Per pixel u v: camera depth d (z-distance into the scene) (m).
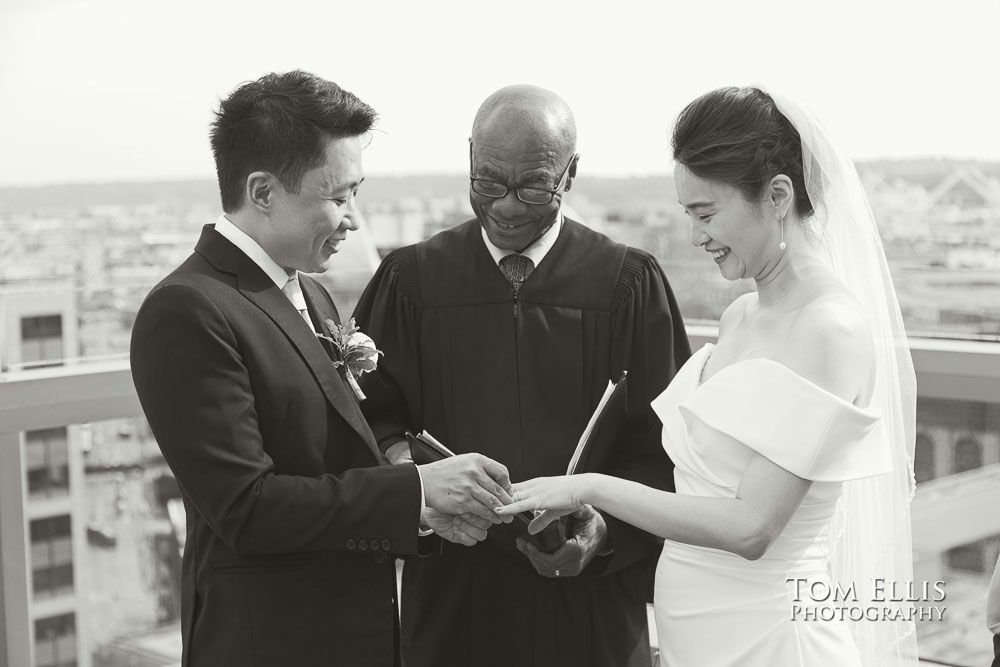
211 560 1.75
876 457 1.66
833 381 1.63
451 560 2.34
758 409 1.66
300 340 1.79
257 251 1.79
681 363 2.39
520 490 1.87
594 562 2.22
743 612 1.76
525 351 2.30
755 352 1.74
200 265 1.75
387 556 1.85
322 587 1.77
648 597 2.41
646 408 2.31
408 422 2.46
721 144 1.67
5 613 2.85
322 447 1.79
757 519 1.64
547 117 2.12
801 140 1.71
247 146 1.71
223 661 1.72
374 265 3.59
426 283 2.38
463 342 2.34
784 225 1.73
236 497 1.63
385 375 2.40
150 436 3.10
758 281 1.80
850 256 1.84
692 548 1.83
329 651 1.76
